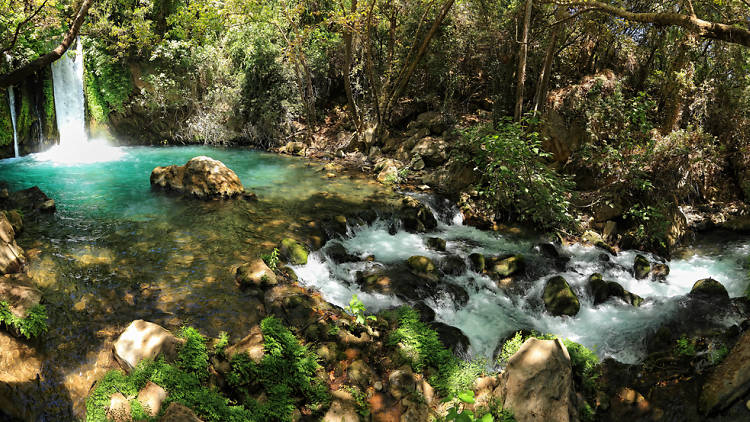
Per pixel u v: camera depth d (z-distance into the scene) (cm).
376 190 1129
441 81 1518
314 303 589
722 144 1095
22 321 474
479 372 509
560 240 906
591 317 661
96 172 1173
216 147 1630
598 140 1067
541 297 690
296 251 721
